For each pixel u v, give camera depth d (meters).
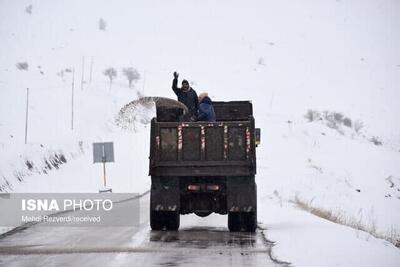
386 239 51.97
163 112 48.34
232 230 45.94
